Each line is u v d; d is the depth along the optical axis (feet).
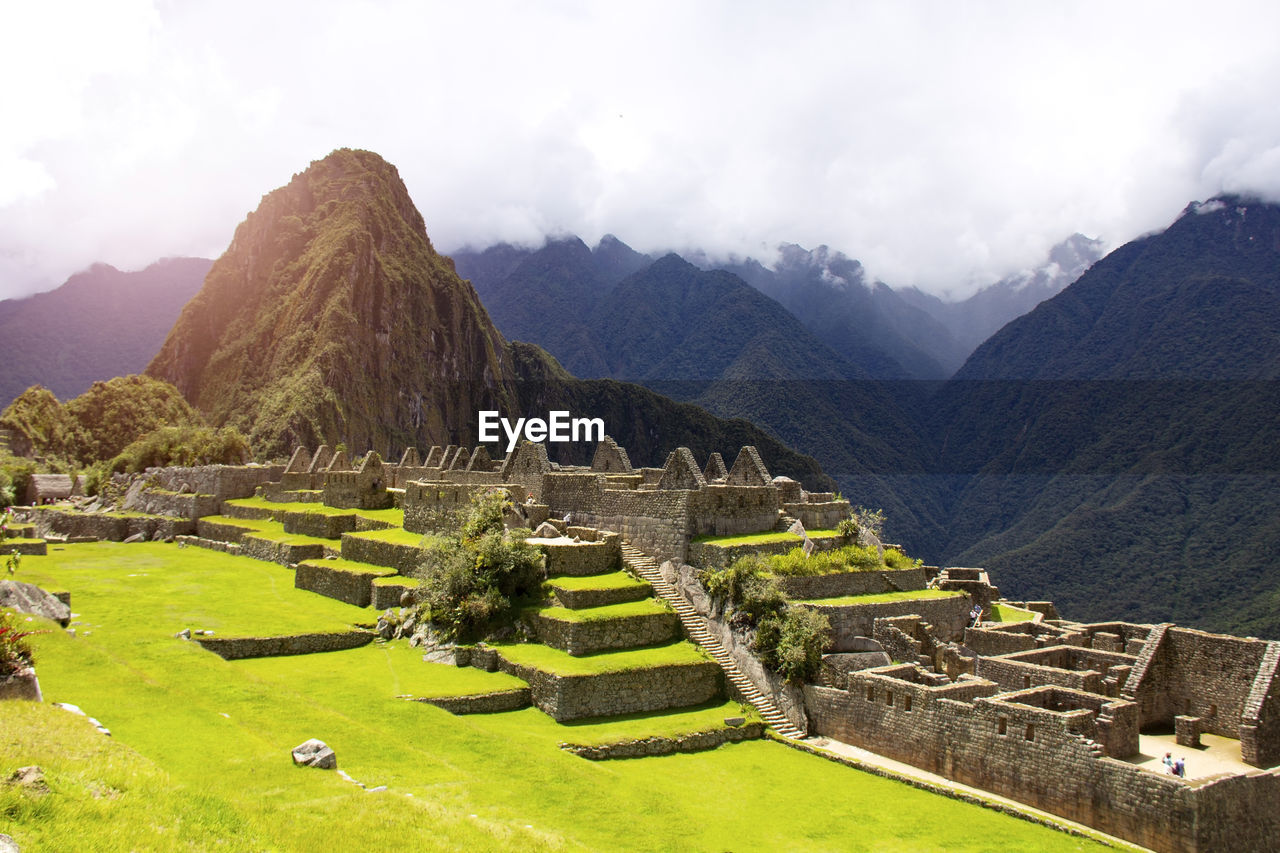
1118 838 83.56
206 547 222.07
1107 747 91.91
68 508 293.02
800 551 138.82
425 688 109.70
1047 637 130.82
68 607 118.73
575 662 114.73
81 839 52.29
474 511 145.89
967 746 97.40
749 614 123.65
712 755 105.60
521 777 87.51
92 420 627.46
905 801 93.45
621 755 101.45
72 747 63.41
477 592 128.47
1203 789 79.46
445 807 74.23
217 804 62.69
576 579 134.92
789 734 113.70
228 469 260.62
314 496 239.91
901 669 113.39
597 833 78.89
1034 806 90.68
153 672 99.09
